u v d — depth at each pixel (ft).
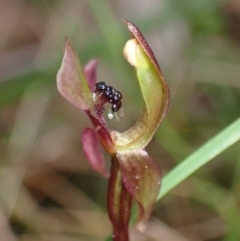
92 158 0.37
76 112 0.65
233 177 0.52
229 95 0.59
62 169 0.59
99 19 0.55
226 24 0.65
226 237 0.49
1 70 0.63
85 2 0.70
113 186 0.36
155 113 0.35
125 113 0.61
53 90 0.61
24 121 0.60
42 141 0.61
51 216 0.54
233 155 0.54
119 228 0.36
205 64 0.62
